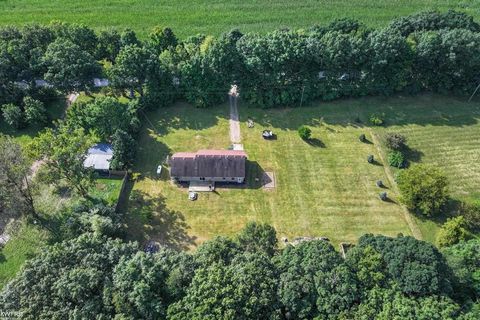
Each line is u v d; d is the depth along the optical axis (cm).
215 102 9262
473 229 7300
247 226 6506
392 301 5375
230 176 7819
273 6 11794
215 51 8694
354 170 8219
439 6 11919
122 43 9369
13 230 7131
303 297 5484
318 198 7775
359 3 11975
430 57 9100
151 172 8075
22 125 8669
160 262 5784
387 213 7600
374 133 8850
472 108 9438
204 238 7169
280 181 8012
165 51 9256
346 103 9438
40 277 5531
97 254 5828
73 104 8569
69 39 9212
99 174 7925
